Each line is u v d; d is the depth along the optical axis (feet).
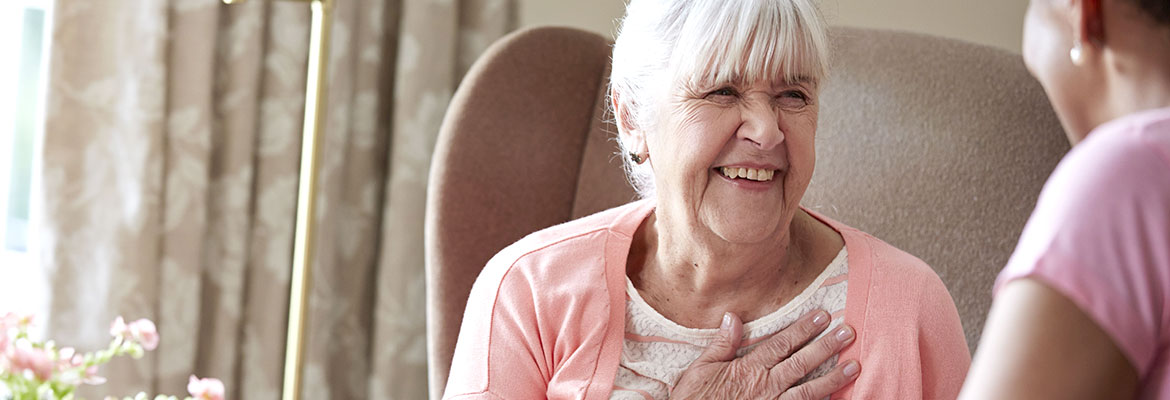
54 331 7.56
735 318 4.27
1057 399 2.23
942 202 5.39
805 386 4.14
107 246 7.52
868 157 5.53
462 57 8.07
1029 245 2.34
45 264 7.52
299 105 7.77
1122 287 2.23
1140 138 2.31
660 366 4.32
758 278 4.33
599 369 4.36
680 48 4.05
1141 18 2.36
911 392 4.12
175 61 7.47
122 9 7.39
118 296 7.52
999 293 2.39
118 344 3.86
